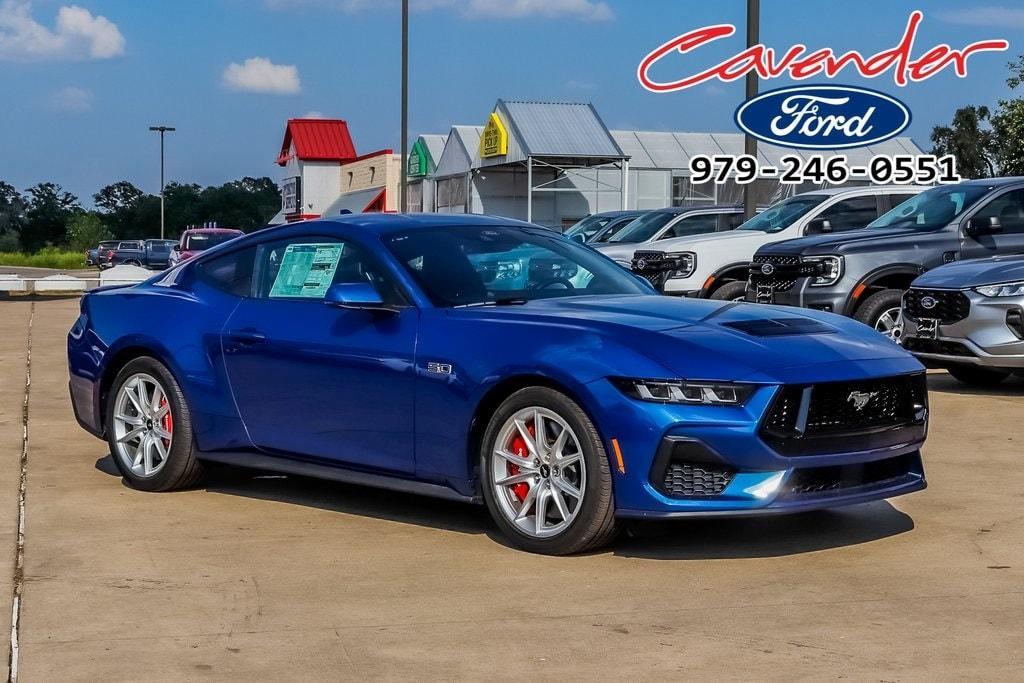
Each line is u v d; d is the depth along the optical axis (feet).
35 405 31.73
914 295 34.19
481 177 127.75
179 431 20.89
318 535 18.25
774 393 15.88
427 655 12.97
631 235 59.47
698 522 18.79
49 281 87.45
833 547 17.33
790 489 16.10
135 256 182.39
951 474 22.41
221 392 20.44
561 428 16.75
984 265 33.58
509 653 13.01
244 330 20.17
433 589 15.42
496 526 18.75
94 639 13.52
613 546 17.42
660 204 125.90
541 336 17.03
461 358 17.49
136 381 21.57
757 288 41.65
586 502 16.44
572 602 14.83
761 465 15.90
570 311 17.72
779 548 17.29
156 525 18.89
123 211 406.41
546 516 17.21
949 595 15.02
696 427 15.80
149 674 12.43
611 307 18.06
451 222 20.43
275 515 19.60
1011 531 18.21
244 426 20.22
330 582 15.75
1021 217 40.37
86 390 22.47
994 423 28.30
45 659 12.88
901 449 17.15
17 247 358.64
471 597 15.06
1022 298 31.91
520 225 21.13
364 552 17.26
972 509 19.62
